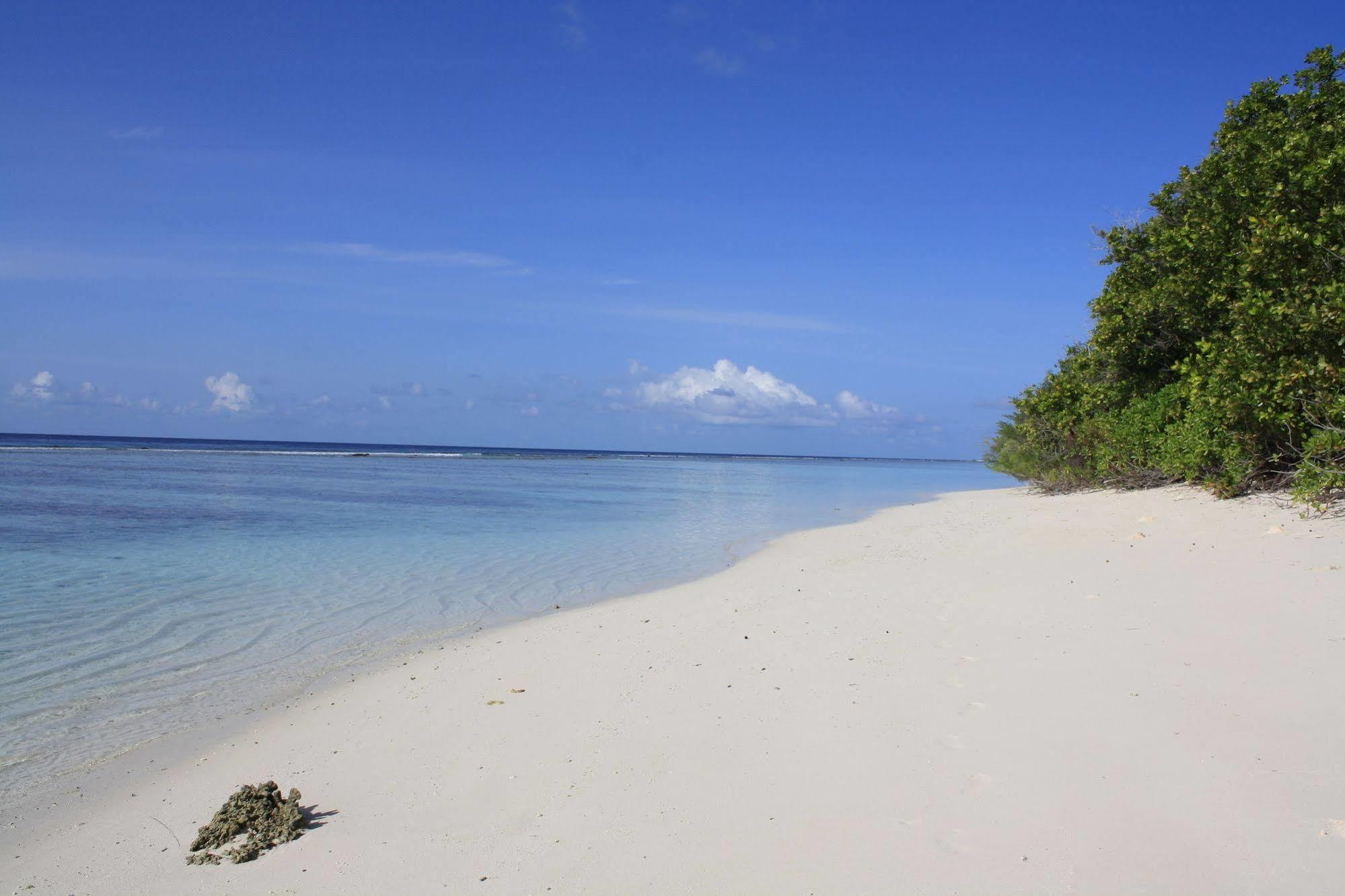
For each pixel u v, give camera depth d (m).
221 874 3.64
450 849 3.75
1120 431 15.69
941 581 8.95
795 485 39.06
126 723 5.80
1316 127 11.81
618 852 3.61
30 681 6.73
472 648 7.63
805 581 9.88
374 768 4.81
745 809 3.93
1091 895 3.04
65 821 4.33
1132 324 15.31
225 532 16.17
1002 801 3.78
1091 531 11.44
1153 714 4.55
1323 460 9.70
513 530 17.59
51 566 11.95
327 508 21.70
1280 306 9.80
